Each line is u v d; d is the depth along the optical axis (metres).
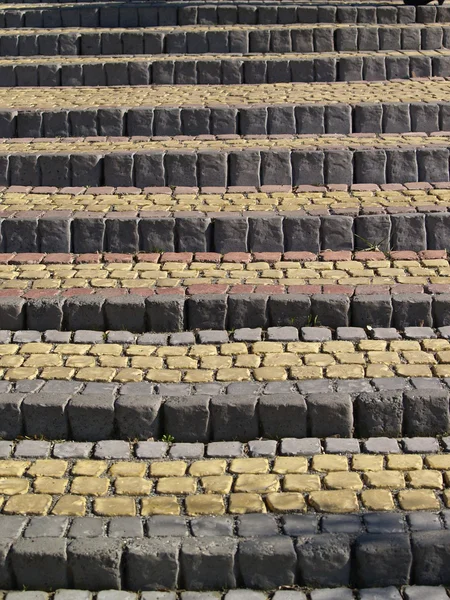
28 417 5.20
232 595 4.29
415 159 7.78
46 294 6.20
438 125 8.84
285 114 8.79
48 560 4.32
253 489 4.69
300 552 4.30
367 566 4.30
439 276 6.39
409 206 7.10
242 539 4.36
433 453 4.97
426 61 10.50
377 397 5.14
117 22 12.73
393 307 6.01
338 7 12.48
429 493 4.62
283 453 4.99
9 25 12.77
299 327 6.05
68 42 11.59
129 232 6.94
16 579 4.36
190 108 8.83
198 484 4.75
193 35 11.54
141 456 5.01
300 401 5.14
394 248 6.87
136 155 7.79
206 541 4.36
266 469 4.86
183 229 6.92
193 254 6.84
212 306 6.04
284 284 6.27
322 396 5.17
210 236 6.92
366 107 8.78
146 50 11.57
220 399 5.17
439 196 7.35
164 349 5.81
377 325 6.04
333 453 4.98
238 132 8.84
